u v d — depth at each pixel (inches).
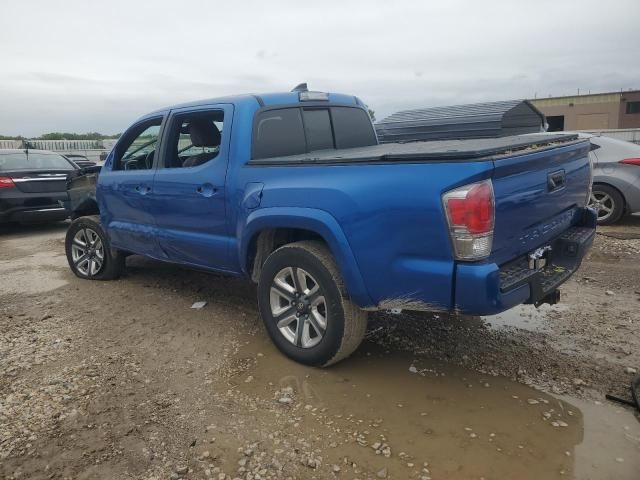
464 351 158.6
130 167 217.3
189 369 150.8
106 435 118.8
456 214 112.6
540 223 139.3
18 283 245.9
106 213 224.4
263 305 156.9
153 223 198.4
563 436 115.3
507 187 119.1
